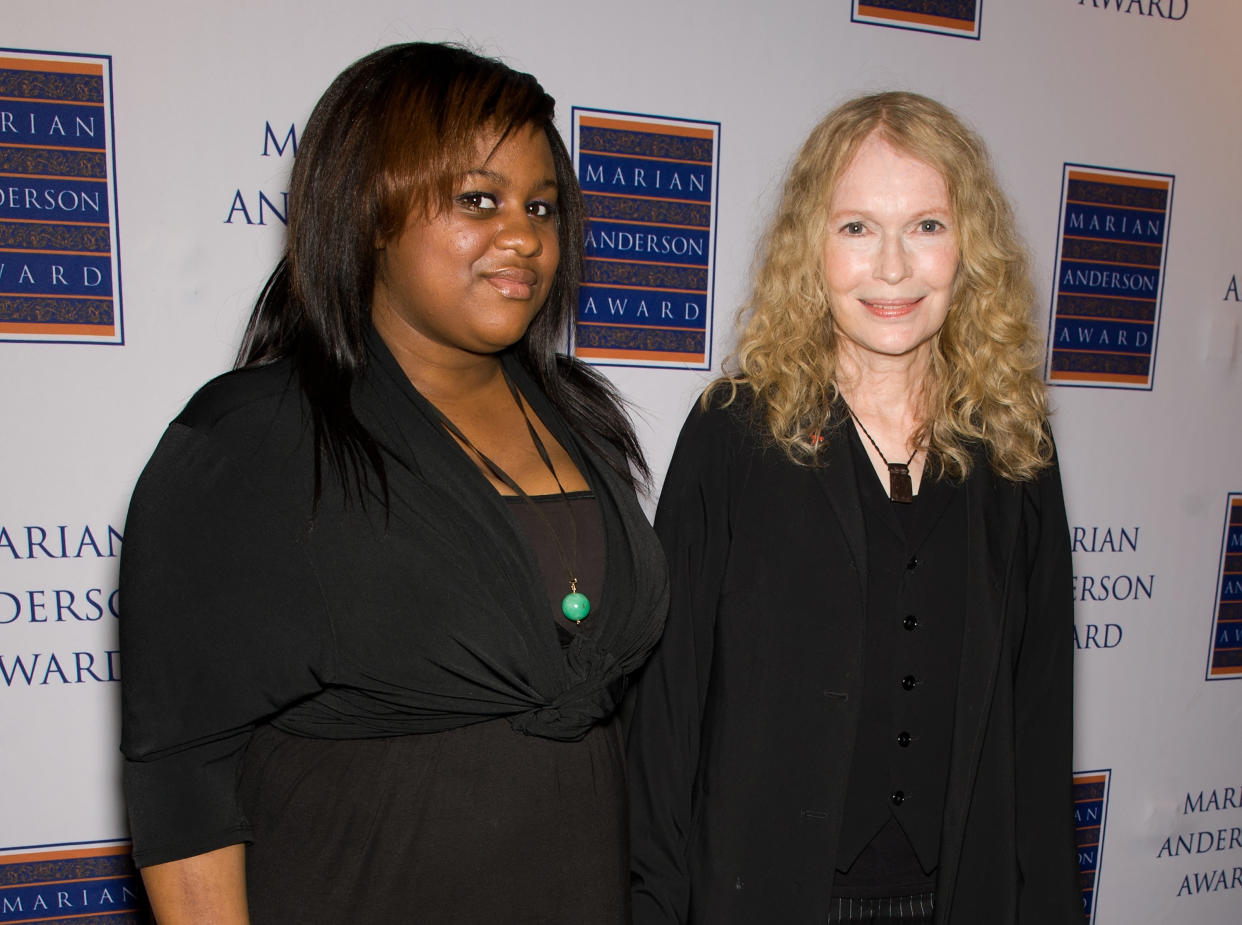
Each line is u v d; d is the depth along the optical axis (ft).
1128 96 5.89
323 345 2.53
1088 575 6.29
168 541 2.26
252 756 2.57
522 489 2.76
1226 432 6.39
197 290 4.74
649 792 3.54
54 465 4.69
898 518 3.34
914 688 3.29
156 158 4.59
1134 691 6.49
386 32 4.77
